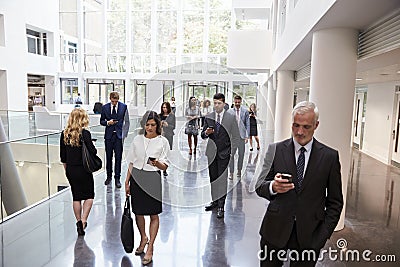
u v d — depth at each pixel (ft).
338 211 6.64
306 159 6.68
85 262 10.05
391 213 15.07
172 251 10.91
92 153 11.71
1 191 16.78
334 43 12.28
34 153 23.29
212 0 52.31
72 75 52.95
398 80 26.35
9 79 41.29
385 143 28.60
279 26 26.66
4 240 11.36
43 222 12.96
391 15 10.11
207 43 52.90
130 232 10.40
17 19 42.50
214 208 14.57
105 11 52.95
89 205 12.30
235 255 10.71
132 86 52.70
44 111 37.04
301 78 25.94
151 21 53.01
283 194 6.77
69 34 53.47
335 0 9.08
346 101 12.48
